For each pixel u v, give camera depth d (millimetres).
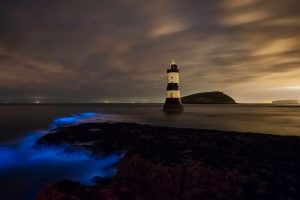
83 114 72812
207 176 11195
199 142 18906
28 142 25344
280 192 9242
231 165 12070
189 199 9102
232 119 54344
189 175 11547
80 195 8539
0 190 14297
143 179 12336
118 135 22688
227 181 10531
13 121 49094
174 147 16938
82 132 24391
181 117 55031
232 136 21234
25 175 16391
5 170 17297
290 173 11438
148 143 18688
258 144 18453
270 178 10602
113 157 17172
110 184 10836
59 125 41875
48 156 19875
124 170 13578
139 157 13391
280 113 87875
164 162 12414
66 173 16578
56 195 8492
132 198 9344
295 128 38125
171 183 11523
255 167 11992
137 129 25734
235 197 8742
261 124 44094
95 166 17016
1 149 22469
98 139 21641
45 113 79250
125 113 76188
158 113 75188
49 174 16484
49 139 22656
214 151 15688
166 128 26297
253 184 9875
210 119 52375
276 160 13852
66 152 18922
